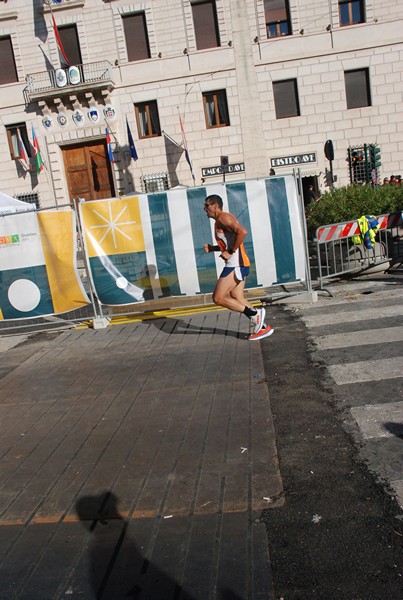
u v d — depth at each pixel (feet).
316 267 34.96
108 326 25.66
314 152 70.79
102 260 25.21
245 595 7.70
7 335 26.25
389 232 31.99
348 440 12.01
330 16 68.18
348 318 22.27
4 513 10.55
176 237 25.02
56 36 69.00
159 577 8.25
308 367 16.96
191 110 71.36
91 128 72.18
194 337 21.95
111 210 24.84
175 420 14.06
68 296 25.52
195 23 70.18
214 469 11.35
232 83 70.33
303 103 69.92
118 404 15.64
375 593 7.48
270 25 69.72
